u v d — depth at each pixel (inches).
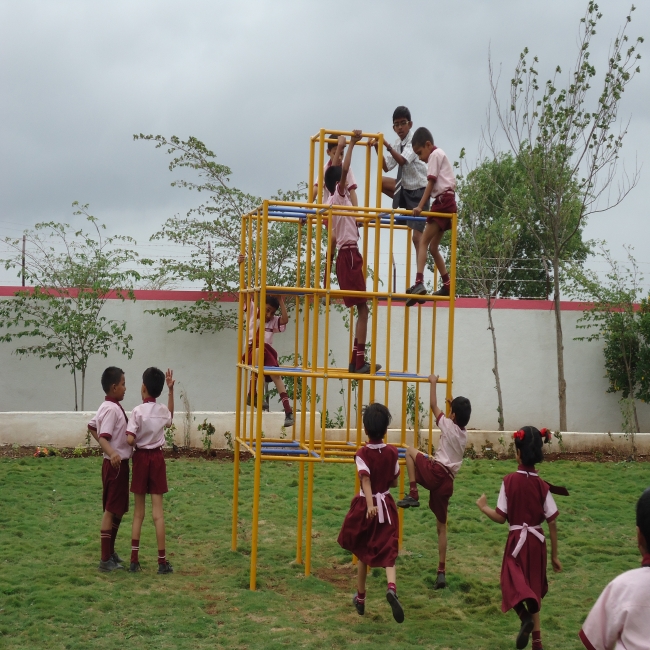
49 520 316.2
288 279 536.1
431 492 255.3
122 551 280.4
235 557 279.3
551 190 543.8
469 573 272.4
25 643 194.4
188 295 541.6
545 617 227.0
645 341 545.6
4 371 522.0
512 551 201.0
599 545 307.4
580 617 228.8
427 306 561.0
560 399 539.8
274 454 261.6
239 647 197.2
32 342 521.7
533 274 839.1
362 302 262.1
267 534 313.4
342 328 550.6
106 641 197.2
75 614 214.4
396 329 555.5
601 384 579.5
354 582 262.2
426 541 311.7
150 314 539.2
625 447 509.0
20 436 462.3
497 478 426.0
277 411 531.8
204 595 238.4
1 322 510.0
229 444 480.1
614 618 106.7
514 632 217.6
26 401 524.7
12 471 399.9
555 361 575.5
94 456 449.7
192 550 288.4
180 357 542.0
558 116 533.0
